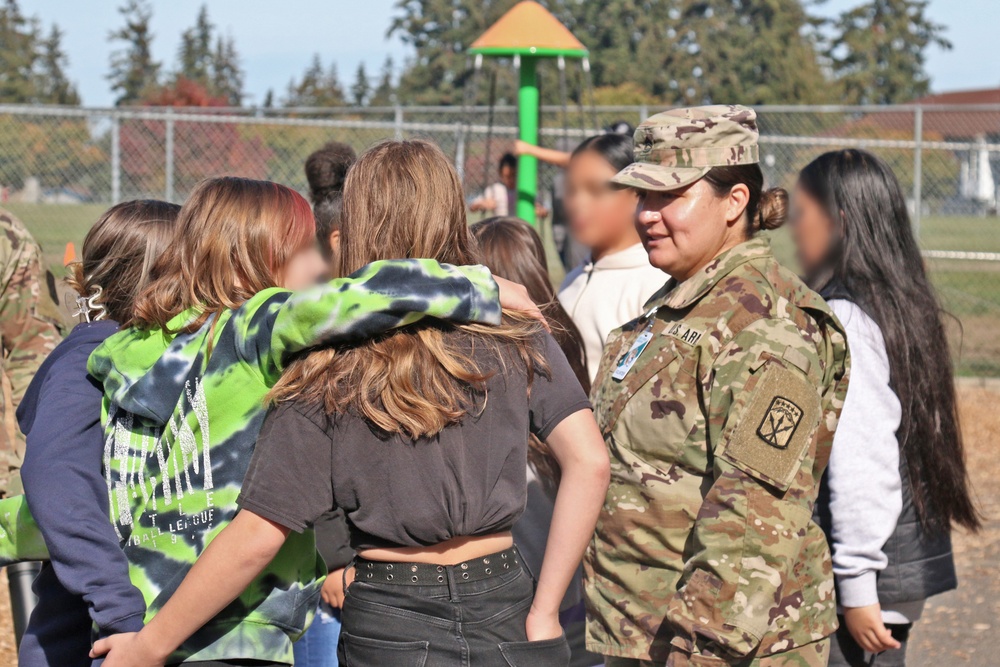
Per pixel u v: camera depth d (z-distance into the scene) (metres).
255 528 2.66
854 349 3.57
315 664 4.24
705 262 3.39
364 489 2.69
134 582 2.92
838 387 3.29
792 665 3.10
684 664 3.00
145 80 82.75
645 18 62.56
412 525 2.69
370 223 2.81
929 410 3.67
